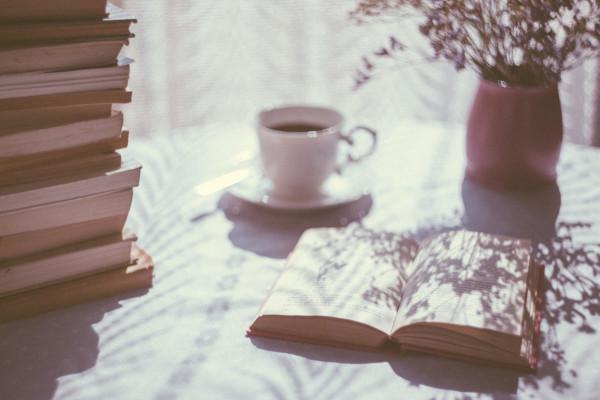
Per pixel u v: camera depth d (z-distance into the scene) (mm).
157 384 695
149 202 1042
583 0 924
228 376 705
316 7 2057
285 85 2162
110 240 819
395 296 785
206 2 1993
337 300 766
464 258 816
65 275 810
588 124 2025
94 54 740
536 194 1056
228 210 1024
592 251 913
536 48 938
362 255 853
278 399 673
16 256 778
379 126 1300
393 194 1065
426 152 1198
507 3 905
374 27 2064
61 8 717
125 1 1895
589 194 1053
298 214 1012
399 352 736
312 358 729
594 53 967
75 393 685
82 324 783
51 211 769
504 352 706
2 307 775
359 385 691
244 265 890
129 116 2037
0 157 732
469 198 1047
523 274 787
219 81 2096
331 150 1023
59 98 736
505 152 1046
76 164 773
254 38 2086
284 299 774
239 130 1280
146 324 782
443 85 2143
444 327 706
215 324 782
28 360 729
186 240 947
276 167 1020
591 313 792
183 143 1230
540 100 1007
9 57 695
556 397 673
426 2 981
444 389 685
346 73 2131
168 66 2016
